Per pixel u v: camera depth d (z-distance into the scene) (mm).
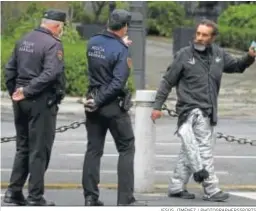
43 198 18391
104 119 17797
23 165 18562
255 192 21281
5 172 23969
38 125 17766
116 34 17719
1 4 60094
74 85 47031
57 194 20500
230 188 21906
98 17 79500
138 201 18891
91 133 18125
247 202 19453
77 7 76188
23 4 62156
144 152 20422
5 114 41531
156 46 80000
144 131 20406
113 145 30469
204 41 18828
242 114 43906
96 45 17641
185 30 59344
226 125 38938
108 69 17562
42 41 17750
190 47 19016
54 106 17938
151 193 20484
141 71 49656
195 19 91000
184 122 18984
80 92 47094
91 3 81375
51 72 17453
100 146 18250
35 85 17422
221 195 19281
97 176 18328
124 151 17906
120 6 59375
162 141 32406
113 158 27344
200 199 19594
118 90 17484
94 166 18234
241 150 29781
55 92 17812
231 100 49000
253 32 74688
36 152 17875
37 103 17656
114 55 17484
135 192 20469
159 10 89250
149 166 20500
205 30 18766
